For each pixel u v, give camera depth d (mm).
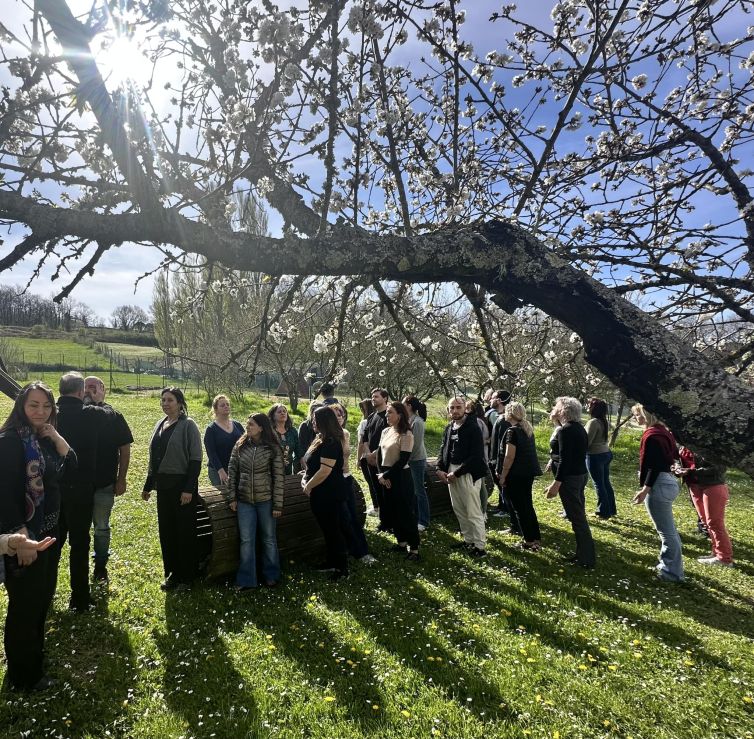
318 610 4168
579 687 3193
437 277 1563
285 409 6449
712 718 2961
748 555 6148
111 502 4551
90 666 3316
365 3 1703
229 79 1820
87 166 1910
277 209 2053
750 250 1988
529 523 5914
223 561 4621
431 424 17984
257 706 2947
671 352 1312
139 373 33625
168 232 1323
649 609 4441
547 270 1469
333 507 4887
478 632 3857
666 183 2168
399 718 2865
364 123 2102
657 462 5242
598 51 1681
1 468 2684
